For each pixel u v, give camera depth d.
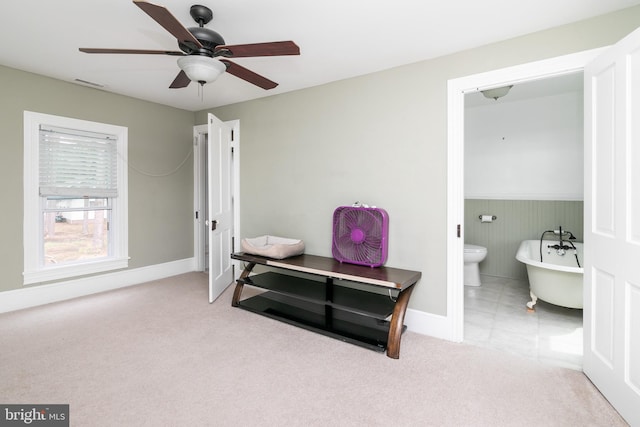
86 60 2.73
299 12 1.96
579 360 2.20
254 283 3.07
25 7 1.93
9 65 2.86
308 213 3.33
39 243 3.18
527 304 3.17
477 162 4.41
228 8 1.91
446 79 2.50
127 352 2.24
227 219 3.79
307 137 3.31
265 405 1.70
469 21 2.04
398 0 1.83
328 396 1.78
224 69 2.01
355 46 2.38
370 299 2.64
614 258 1.67
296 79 3.06
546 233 3.98
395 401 1.75
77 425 1.53
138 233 3.92
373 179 2.87
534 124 4.02
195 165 4.50
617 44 1.62
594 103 1.86
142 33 2.25
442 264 2.53
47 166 3.19
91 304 3.19
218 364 2.10
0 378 1.90
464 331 2.69
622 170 1.59
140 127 3.88
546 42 2.12
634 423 1.51
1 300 2.93
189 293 3.58
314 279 3.30
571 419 1.60
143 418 1.58
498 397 1.78
